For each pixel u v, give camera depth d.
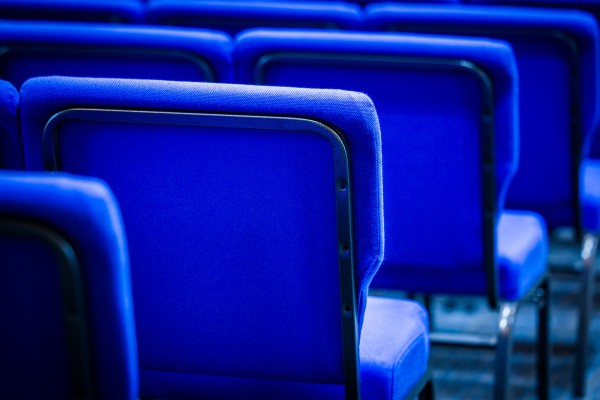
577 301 4.84
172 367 2.24
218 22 3.62
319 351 2.14
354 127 1.89
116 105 1.98
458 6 3.49
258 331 2.15
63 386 1.66
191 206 2.06
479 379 4.02
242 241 2.07
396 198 2.87
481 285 3.00
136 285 2.17
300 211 2.02
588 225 3.68
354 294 2.05
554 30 3.15
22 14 3.81
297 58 2.73
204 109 1.94
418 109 2.75
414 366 2.45
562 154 3.33
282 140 1.95
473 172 2.79
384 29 3.34
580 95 3.24
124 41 2.90
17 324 1.62
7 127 2.10
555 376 4.06
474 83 2.67
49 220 1.51
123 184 2.07
